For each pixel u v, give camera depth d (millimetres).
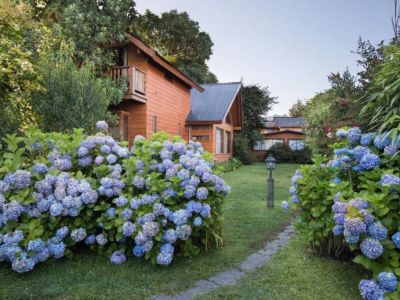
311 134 11180
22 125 5301
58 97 6438
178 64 25453
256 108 22125
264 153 23078
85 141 3379
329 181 2859
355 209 2117
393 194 2199
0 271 2668
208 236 3309
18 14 4891
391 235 2172
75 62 8391
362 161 2609
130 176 3113
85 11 9016
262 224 4344
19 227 2656
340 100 6145
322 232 2861
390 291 1963
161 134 3645
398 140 2580
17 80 4961
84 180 2990
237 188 7891
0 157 3145
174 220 2744
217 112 14383
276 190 7594
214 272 2727
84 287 2406
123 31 9445
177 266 2834
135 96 9555
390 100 2846
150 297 2287
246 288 2412
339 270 2732
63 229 2795
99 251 2990
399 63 2865
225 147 16688
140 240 2664
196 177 2945
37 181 2863
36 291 2332
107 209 2965
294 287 2422
